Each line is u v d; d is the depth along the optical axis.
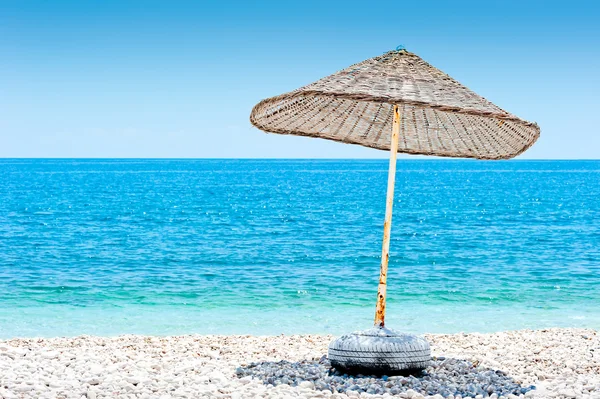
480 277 22.11
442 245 32.38
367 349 7.87
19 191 87.44
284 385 7.53
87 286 20.02
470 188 104.06
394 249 30.53
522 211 57.00
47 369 8.38
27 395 7.09
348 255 28.06
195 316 15.75
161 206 61.53
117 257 27.28
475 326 14.58
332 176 169.62
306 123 9.11
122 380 7.73
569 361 9.43
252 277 21.95
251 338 11.76
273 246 31.48
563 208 60.50
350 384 7.56
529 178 158.38
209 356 9.89
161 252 29.02
